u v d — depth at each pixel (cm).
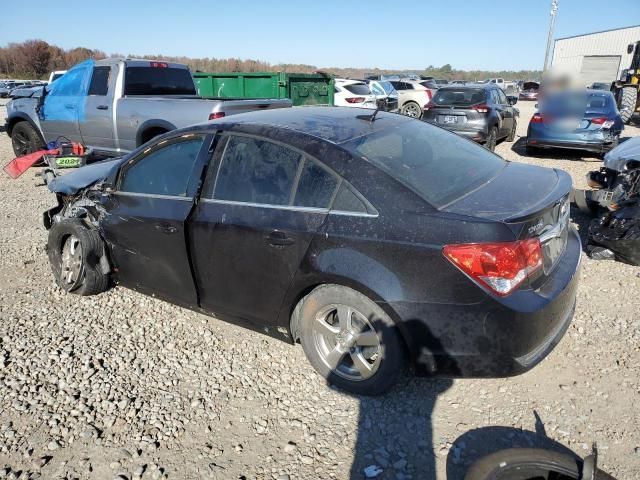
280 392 313
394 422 285
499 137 1215
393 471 253
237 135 331
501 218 253
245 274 322
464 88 1115
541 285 271
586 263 498
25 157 714
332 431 279
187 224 340
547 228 276
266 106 752
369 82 1830
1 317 407
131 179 384
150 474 254
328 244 284
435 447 267
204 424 287
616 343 354
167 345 366
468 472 229
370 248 272
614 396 300
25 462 262
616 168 549
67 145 766
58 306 425
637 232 477
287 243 297
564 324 293
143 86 826
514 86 4066
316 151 297
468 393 306
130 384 322
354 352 298
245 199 321
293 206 301
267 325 330
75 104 855
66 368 339
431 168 307
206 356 352
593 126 1013
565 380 315
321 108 393
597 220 526
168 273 367
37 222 654
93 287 429
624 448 262
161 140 369
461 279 253
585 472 208
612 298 423
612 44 4225
